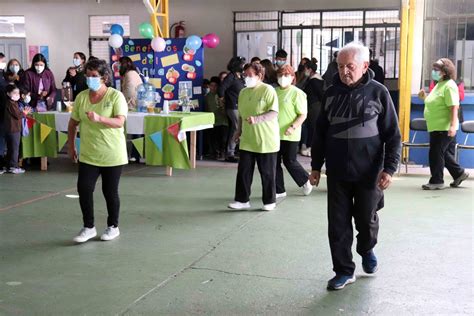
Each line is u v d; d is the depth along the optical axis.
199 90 9.10
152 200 6.04
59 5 12.88
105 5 12.61
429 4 8.66
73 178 7.33
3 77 8.16
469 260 4.09
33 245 4.46
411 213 5.47
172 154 7.26
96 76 4.32
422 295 3.44
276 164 6.05
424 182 7.08
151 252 4.29
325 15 11.34
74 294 3.47
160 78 9.21
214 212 5.52
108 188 4.54
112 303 3.33
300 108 5.95
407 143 7.45
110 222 4.63
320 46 11.47
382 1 10.92
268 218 5.29
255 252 4.28
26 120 7.80
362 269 3.87
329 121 3.47
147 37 9.21
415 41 8.71
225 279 3.72
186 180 7.19
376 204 3.47
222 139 9.28
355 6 11.10
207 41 9.49
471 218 5.28
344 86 3.40
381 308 3.25
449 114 6.39
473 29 8.53
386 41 11.01
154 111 7.73
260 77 5.31
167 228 4.95
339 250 3.51
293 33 11.60
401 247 4.39
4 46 13.34
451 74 6.43
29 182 7.04
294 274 3.80
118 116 4.38
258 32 11.80
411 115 8.15
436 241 4.55
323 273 3.82
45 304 3.32
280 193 6.20
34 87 8.25
